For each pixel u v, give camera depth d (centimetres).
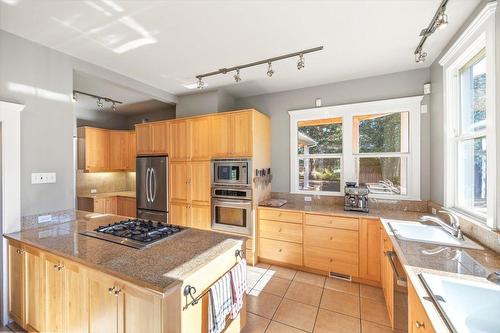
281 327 204
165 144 380
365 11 182
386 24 200
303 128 369
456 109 231
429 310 97
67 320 156
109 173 541
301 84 349
